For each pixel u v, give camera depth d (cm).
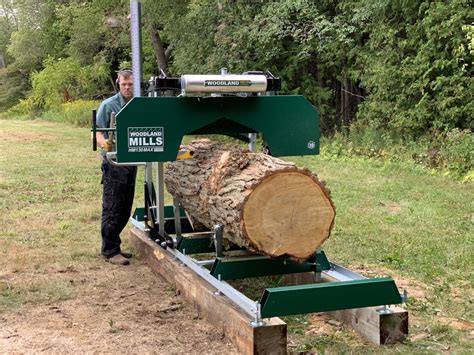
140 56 500
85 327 433
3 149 1605
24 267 576
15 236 691
